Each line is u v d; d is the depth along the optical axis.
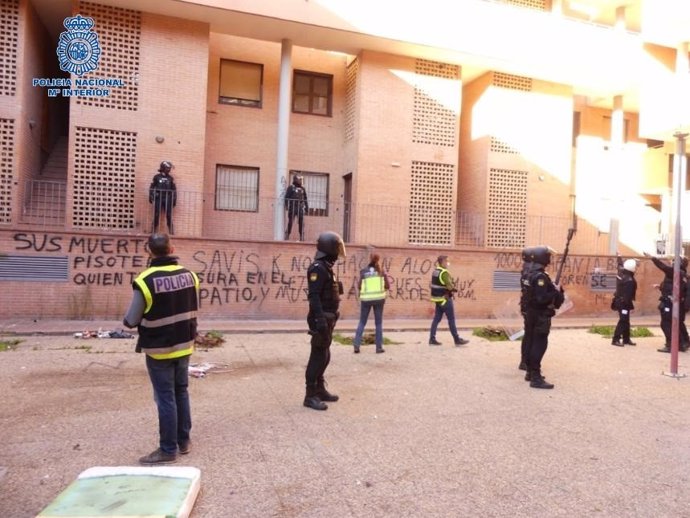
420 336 11.41
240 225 16.19
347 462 4.38
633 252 20.53
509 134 17.14
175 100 13.71
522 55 16.03
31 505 3.49
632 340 11.56
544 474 4.27
